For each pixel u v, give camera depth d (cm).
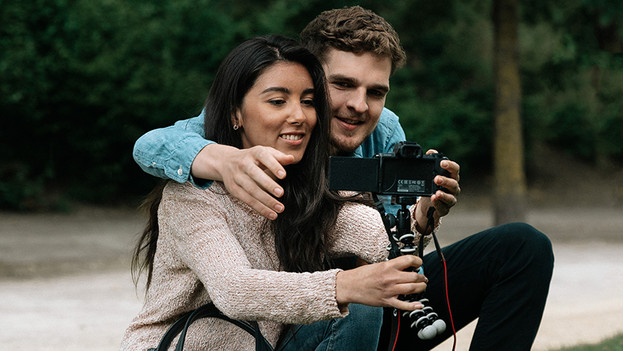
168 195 204
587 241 1209
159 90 1495
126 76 1484
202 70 1564
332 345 216
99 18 1458
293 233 212
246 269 184
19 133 1467
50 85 1421
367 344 216
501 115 1130
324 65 255
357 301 175
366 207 220
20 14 1389
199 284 209
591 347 473
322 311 176
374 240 214
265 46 207
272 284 179
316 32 259
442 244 1140
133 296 729
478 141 1855
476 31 1870
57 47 1405
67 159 1527
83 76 1445
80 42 1439
